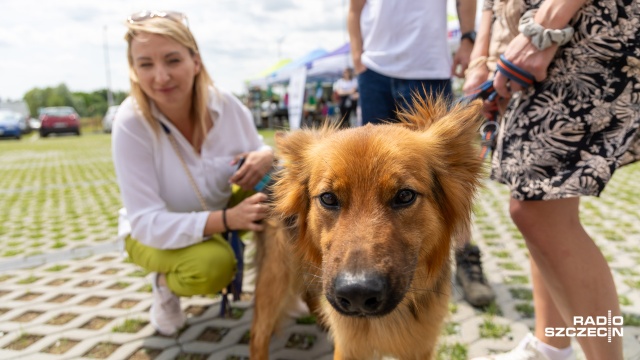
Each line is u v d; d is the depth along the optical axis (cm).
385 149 204
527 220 214
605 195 703
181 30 293
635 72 196
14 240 593
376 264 176
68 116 3481
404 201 201
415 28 340
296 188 238
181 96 301
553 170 204
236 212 283
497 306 352
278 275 277
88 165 1443
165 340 322
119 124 307
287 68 1875
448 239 230
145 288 412
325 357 300
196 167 323
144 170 305
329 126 268
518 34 230
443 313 247
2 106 5588
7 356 306
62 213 752
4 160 1720
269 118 2466
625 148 196
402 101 353
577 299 210
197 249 296
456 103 249
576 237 208
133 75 305
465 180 230
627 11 192
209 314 359
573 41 201
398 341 239
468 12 355
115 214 724
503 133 223
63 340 325
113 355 305
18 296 403
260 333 280
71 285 426
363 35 378
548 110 206
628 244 468
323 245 207
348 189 200
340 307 181
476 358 266
